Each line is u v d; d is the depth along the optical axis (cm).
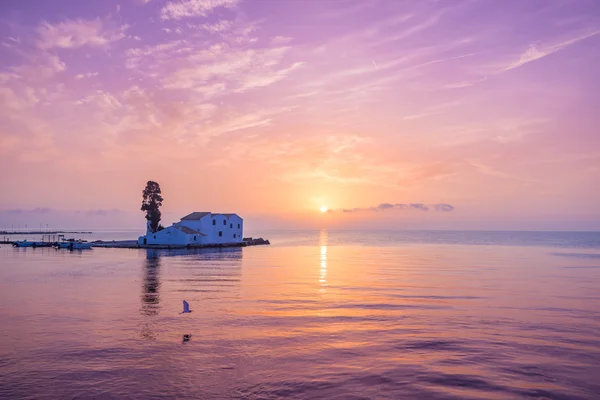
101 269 6531
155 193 13050
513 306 3606
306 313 3306
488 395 1817
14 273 5991
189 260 8325
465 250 13462
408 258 9638
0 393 1817
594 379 1988
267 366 2147
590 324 2975
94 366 2131
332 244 18938
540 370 2097
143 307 3509
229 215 13838
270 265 7456
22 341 2530
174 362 2192
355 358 2267
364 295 4150
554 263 8138
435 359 2252
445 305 3641
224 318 3125
